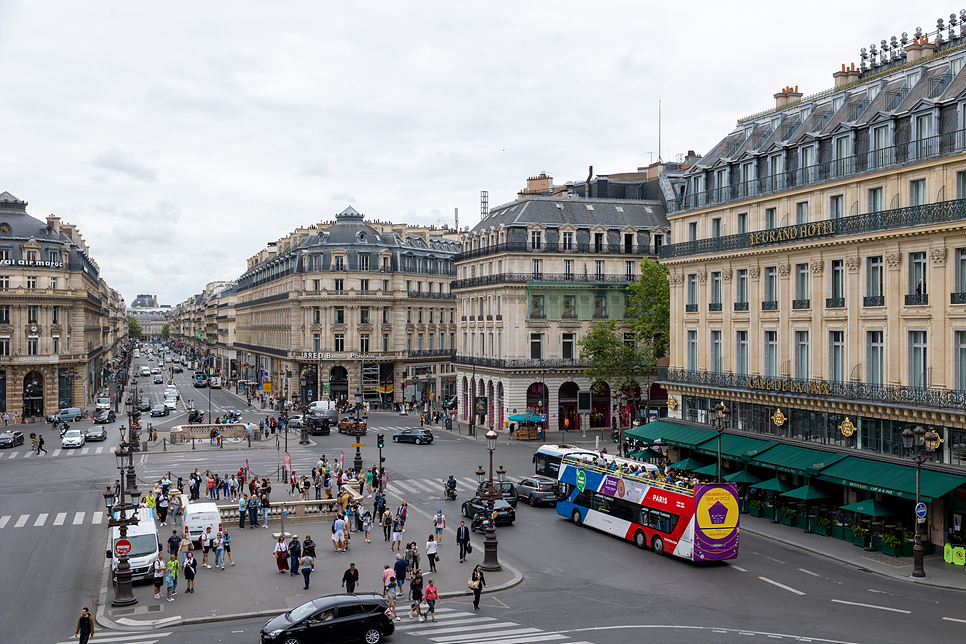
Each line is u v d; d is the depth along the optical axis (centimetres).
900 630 2772
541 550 4091
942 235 3762
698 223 5600
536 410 8669
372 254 12081
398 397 12150
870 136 4247
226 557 3950
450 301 13225
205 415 10800
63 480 6062
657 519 4012
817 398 4416
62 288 10656
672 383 5744
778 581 3478
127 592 3194
